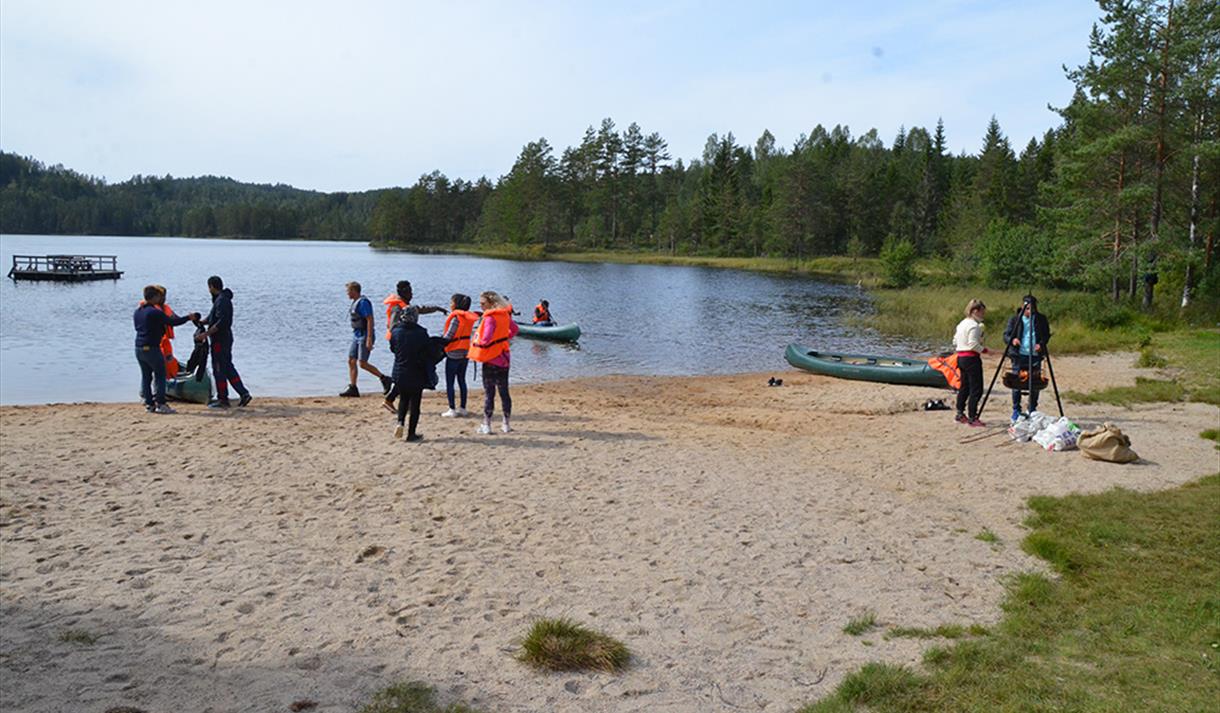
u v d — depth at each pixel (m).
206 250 115.19
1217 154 24.91
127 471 8.41
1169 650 4.58
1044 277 41.16
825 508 7.55
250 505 7.34
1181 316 24.92
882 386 16.19
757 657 4.64
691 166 154.50
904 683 4.21
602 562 6.11
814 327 28.78
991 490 8.20
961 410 11.69
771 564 6.12
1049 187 30.94
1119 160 26.80
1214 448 9.83
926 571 6.02
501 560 6.10
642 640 4.83
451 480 8.27
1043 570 6.02
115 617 4.96
